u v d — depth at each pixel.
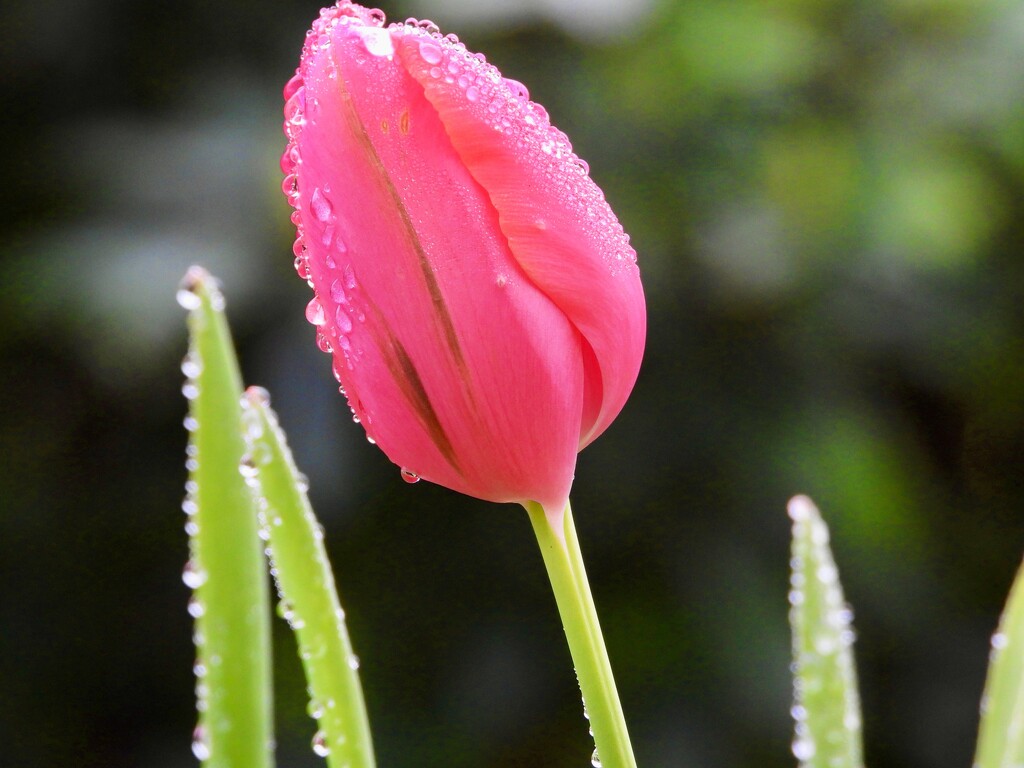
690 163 0.85
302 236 0.41
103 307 0.74
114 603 0.92
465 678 0.86
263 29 0.84
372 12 0.41
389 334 0.40
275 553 0.41
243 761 0.41
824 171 0.88
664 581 0.88
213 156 0.78
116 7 0.84
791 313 0.88
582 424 0.41
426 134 0.40
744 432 0.87
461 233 0.40
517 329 0.40
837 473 0.87
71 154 0.80
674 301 0.85
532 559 0.88
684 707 0.86
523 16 0.76
